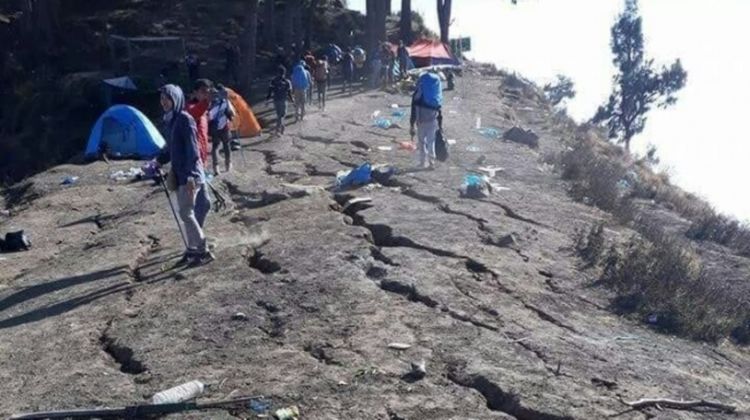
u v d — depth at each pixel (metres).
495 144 19.52
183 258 9.48
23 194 16.77
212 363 6.55
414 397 5.88
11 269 10.29
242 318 7.49
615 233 11.56
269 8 52.47
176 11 57.97
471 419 5.58
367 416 5.59
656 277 9.01
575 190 14.37
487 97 33.72
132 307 8.05
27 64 51.22
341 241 9.98
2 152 43.44
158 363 6.61
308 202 12.45
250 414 5.65
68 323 7.75
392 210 11.73
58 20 54.78
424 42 45.75
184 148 9.09
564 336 7.26
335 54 43.09
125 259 9.86
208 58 50.03
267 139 21.12
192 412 5.72
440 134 16.09
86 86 45.69
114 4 58.72
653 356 7.05
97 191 15.19
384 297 7.97
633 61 66.62
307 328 7.19
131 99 43.28
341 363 6.45
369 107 28.30
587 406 5.79
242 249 9.72
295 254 9.43
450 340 6.91
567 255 10.02
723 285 10.12
